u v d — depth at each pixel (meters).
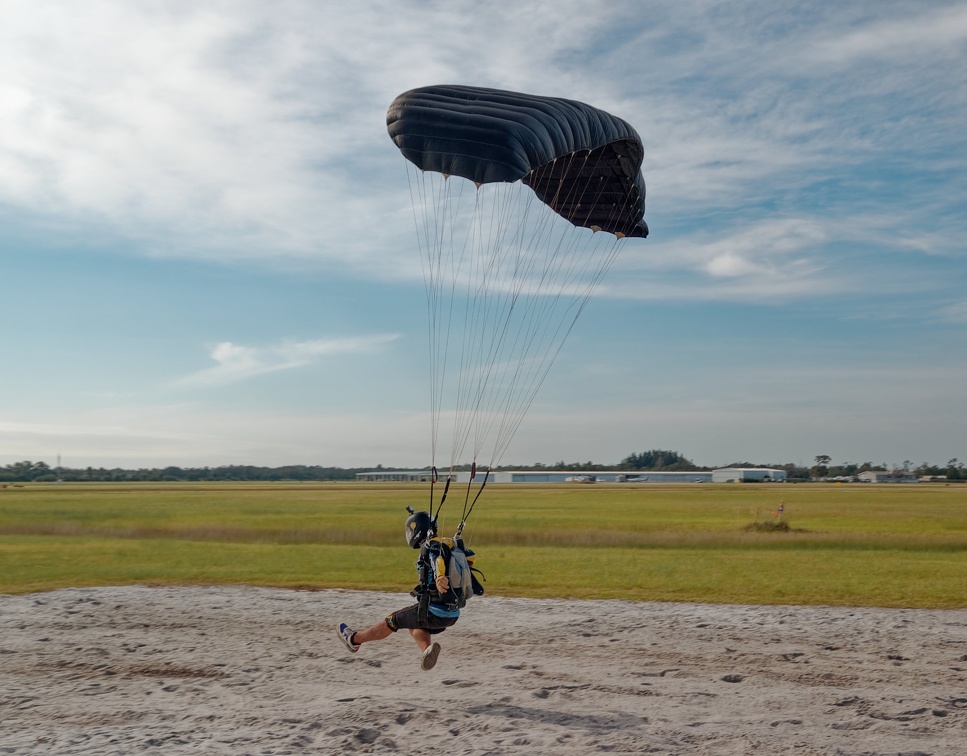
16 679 8.33
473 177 8.93
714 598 13.88
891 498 77.25
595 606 12.86
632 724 6.75
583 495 88.06
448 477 8.04
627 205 12.62
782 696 7.66
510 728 6.61
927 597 13.98
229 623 11.38
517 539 28.84
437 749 6.09
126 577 16.55
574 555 22.31
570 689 7.90
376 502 68.06
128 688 7.98
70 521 41.34
